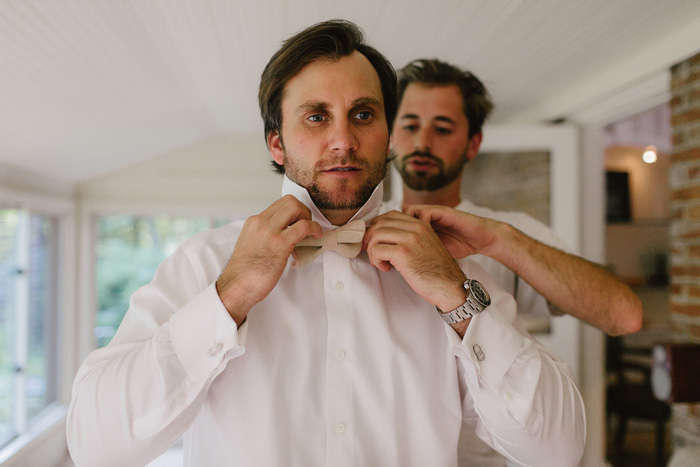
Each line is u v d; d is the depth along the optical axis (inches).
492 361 31.7
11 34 63.7
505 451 34.0
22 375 133.0
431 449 32.6
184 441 37.7
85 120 108.7
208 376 30.1
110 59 80.9
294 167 33.6
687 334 77.6
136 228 183.8
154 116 126.4
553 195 103.7
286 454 31.2
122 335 34.9
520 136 103.4
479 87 60.4
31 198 135.6
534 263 40.3
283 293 35.1
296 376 32.9
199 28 75.8
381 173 34.4
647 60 82.9
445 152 58.2
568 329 99.0
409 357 33.9
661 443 114.2
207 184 181.5
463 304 32.1
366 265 36.7
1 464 113.6
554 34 77.2
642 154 185.9
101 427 29.8
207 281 35.8
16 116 93.1
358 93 32.5
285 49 33.4
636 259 183.0
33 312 143.7
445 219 38.3
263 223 30.4
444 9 69.2
